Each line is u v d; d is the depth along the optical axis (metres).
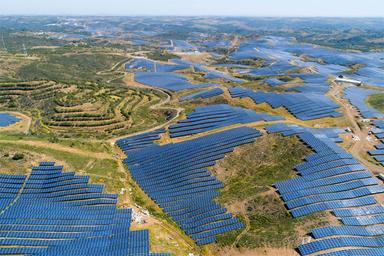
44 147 134.38
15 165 117.81
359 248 79.75
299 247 81.94
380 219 88.31
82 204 105.06
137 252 81.88
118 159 136.00
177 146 137.00
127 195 112.81
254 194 104.62
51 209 98.56
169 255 81.75
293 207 95.62
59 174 116.62
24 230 88.94
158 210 106.06
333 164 110.38
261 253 84.56
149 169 126.38
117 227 93.94
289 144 127.56
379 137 136.00
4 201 101.94
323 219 89.44
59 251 81.38
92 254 80.44
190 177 118.75
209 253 88.25
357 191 98.25
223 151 128.38
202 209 102.62
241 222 95.75
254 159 124.44
